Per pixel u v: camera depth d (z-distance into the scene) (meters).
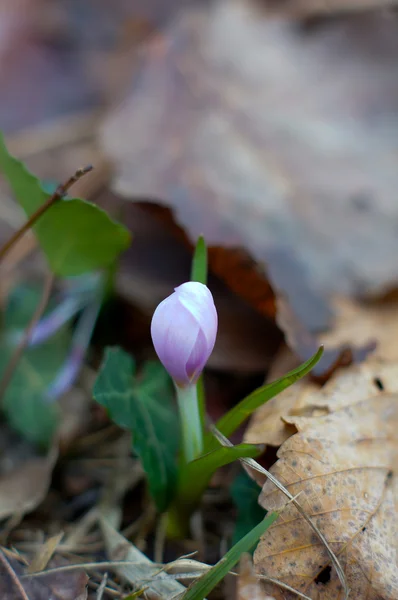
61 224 0.28
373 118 0.38
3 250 0.28
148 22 0.49
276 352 0.32
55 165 0.40
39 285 0.35
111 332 0.34
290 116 0.37
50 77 0.46
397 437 0.27
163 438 0.28
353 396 0.27
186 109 0.36
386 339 0.30
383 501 0.25
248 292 0.32
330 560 0.25
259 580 0.25
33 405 0.31
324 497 0.25
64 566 0.26
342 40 0.41
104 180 0.38
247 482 0.27
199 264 0.26
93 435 0.31
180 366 0.24
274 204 0.33
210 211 0.33
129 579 0.26
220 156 0.35
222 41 0.40
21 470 0.29
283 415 0.27
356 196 0.34
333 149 0.36
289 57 0.40
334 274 0.32
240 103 0.37
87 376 0.33
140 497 0.29
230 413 0.25
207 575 0.24
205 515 0.29
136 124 0.36
